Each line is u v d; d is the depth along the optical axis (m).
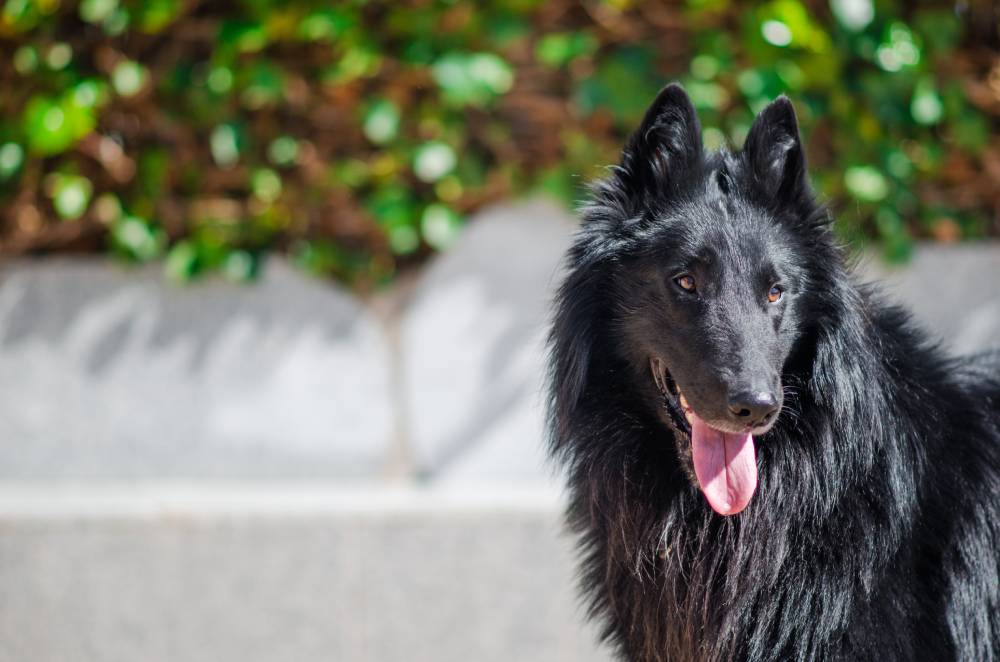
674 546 3.28
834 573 3.11
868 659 3.05
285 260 5.53
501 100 5.44
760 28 5.29
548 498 5.16
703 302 3.05
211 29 5.32
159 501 5.09
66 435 5.43
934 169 5.74
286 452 5.50
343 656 5.06
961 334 5.71
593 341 3.35
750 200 3.23
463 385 5.53
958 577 3.19
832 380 3.12
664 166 3.31
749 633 3.21
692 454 3.10
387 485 5.51
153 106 5.38
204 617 5.03
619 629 3.43
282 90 5.25
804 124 5.49
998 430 3.33
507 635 5.11
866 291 3.34
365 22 5.38
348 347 5.51
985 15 5.62
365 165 5.50
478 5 5.31
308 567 5.04
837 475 3.12
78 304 5.41
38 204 5.46
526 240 5.53
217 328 5.46
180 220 5.46
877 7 5.49
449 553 5.08
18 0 5.09
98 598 5.00
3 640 4.98
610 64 5.36
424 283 5.52
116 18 5.20
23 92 5.27
